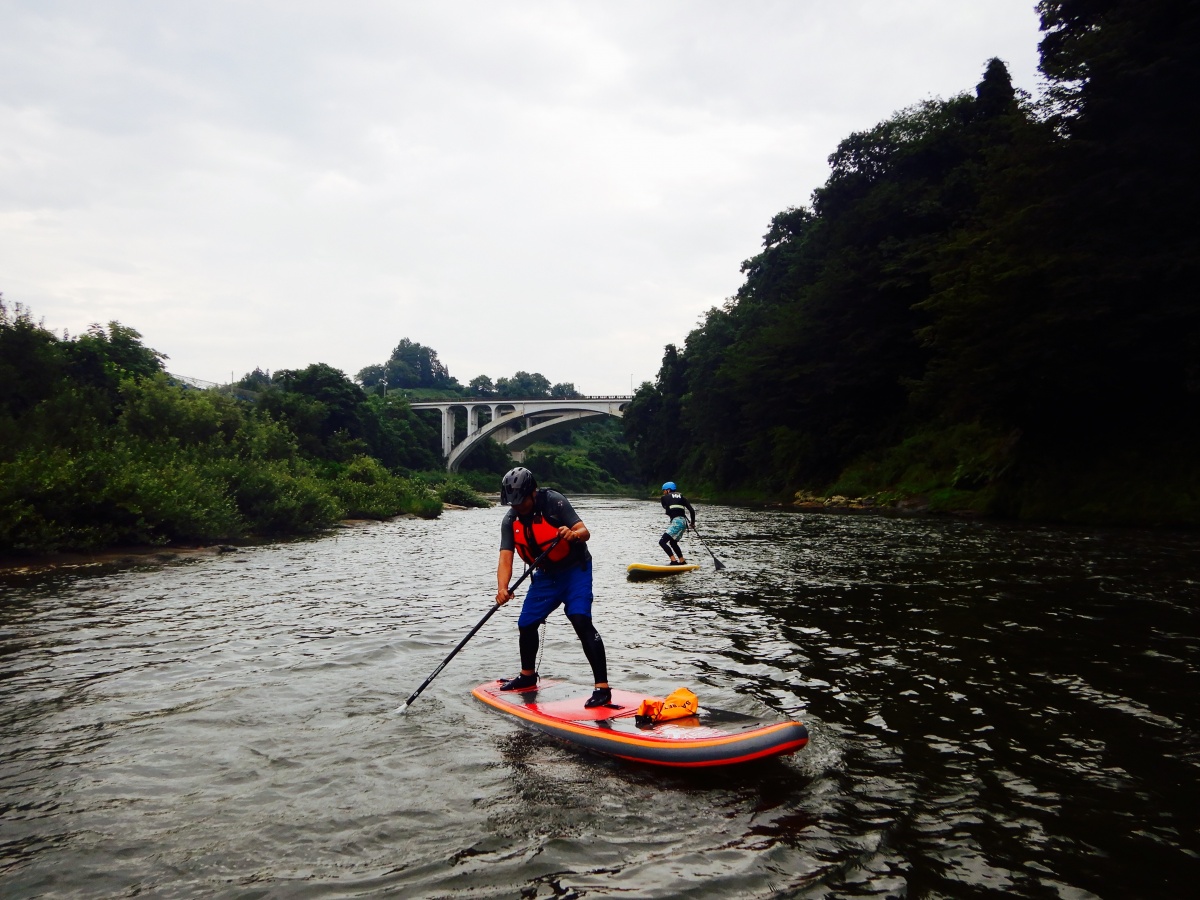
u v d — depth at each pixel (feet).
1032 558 37.83
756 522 73.67
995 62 117.39
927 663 17.81
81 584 32.63
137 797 10.57
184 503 51.26
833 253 124.57
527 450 396.78
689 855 8.91
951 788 10.84
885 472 108.99
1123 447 67.10
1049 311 61.11
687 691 13.56
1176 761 11.82
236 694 15.66
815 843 9.21
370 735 13.17
